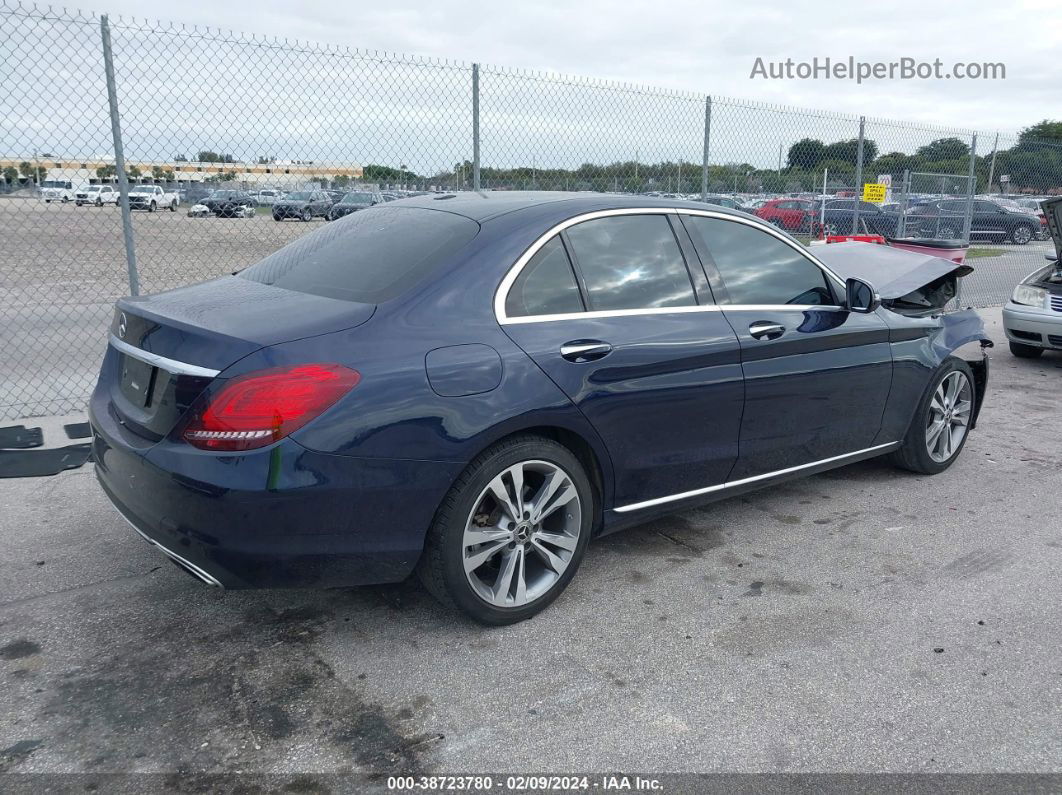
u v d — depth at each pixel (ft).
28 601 11.17
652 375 11.37
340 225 12.72
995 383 26.25
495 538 10.40
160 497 9.07
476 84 23.27
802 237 36.60
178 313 9.88
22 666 9.72
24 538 12.97
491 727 8.85
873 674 9.95
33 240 42.27
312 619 10.96
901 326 15.26
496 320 10.21
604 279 11.39
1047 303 28.58
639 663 10.10
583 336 10.79
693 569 12.69
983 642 10.72
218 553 8.86
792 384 13.28
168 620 10.83
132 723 8.78
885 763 8.39
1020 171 45.68
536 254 10.82
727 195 30.35
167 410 9.17
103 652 10.07
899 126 36.11
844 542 13.79
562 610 11.34
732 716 9.11
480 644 10.44
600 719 9.02
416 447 9.37
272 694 9.33
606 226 11.70
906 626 11.09
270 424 8.67
